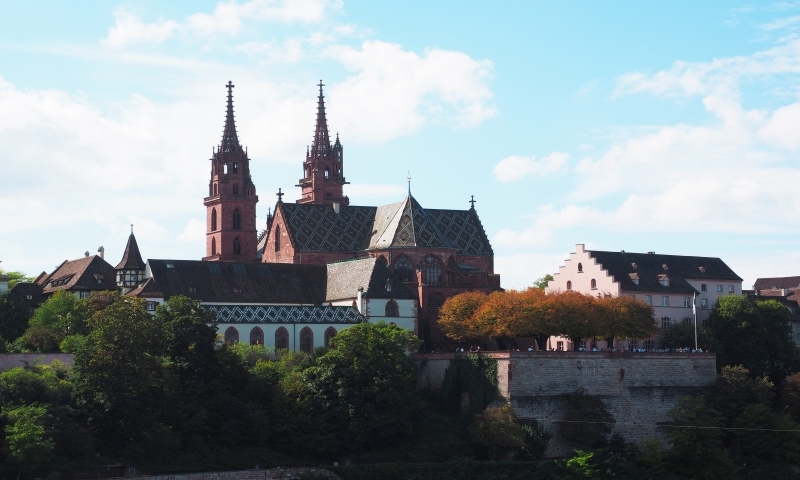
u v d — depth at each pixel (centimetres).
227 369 17938
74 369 16538
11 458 14738
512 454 18762
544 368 19625
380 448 17975
